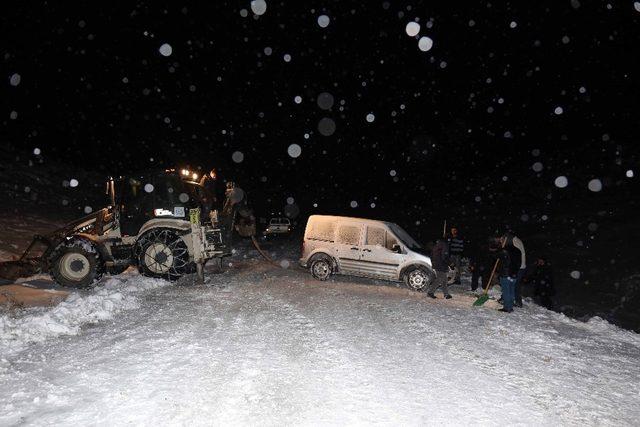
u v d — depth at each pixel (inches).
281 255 785.6
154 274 470.0
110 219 477.1
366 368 230.5
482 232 1088.8
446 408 187.5
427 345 277.6
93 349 247.0
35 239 443.5
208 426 165.5
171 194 482.9
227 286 456.8
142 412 174.7
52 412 173.2
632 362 268.1
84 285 432.1
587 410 194.2
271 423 168.9
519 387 215.9
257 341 270.4
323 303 393.1
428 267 503.8
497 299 458.9
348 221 537.3
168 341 263.9
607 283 623.5
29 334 265.1
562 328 347.9
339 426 168.2
